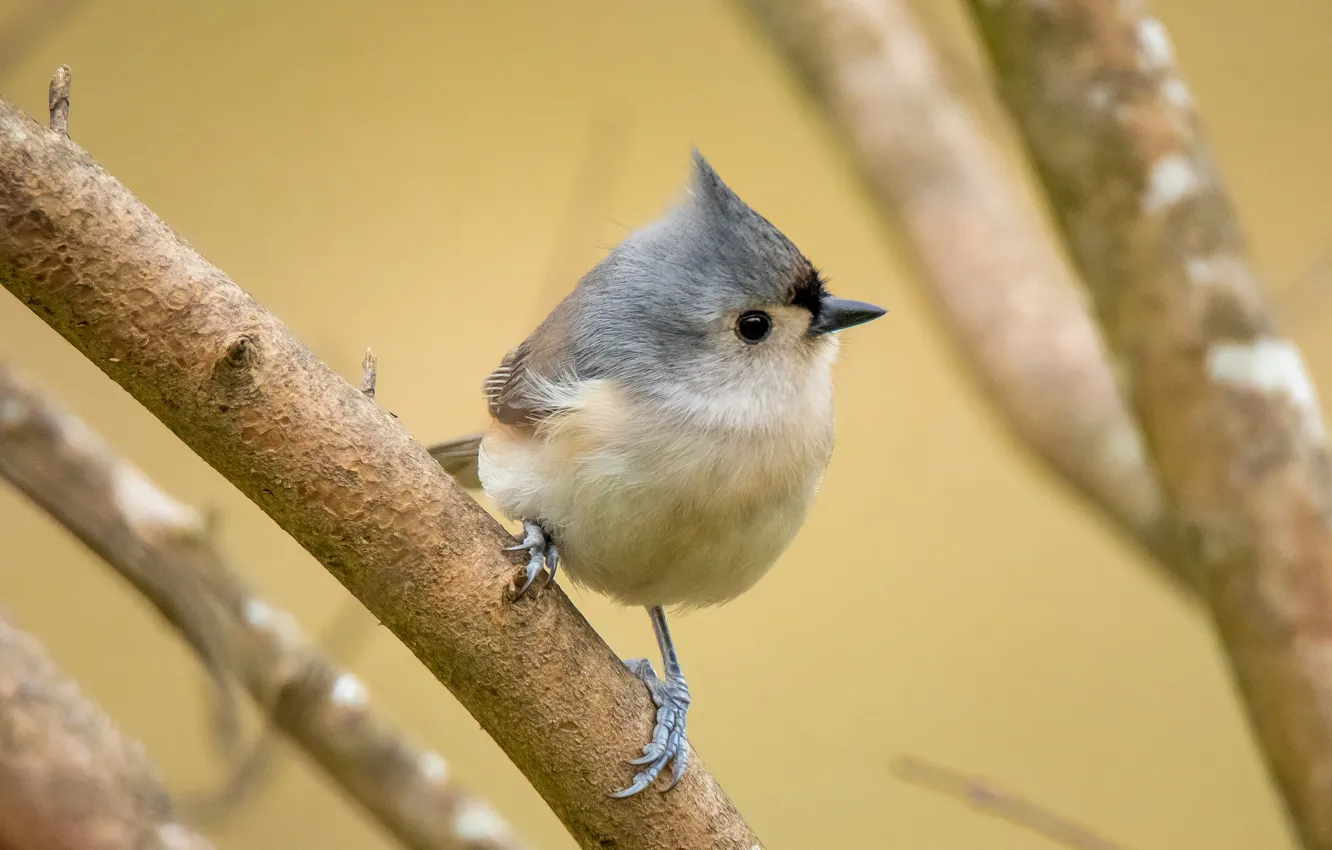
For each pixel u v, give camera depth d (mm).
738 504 5781
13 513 8320
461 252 9883
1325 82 10445
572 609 4891
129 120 9867
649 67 10438
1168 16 10617
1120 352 5543
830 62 8383
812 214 10406
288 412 4254
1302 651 5191
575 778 4910
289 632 6059
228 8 10203
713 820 5109
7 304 8969
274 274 9688
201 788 7605
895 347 10289
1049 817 5965
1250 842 9078
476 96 10250
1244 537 5289
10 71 7488
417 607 4562
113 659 8156
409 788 6148
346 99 10172
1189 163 5441
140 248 4016
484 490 6125
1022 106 5551
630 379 5777
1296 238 10125
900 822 9039
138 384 4137
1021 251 7941
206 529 5875
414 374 9539
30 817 4598
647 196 10055
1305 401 5410
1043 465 7473
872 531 9836
